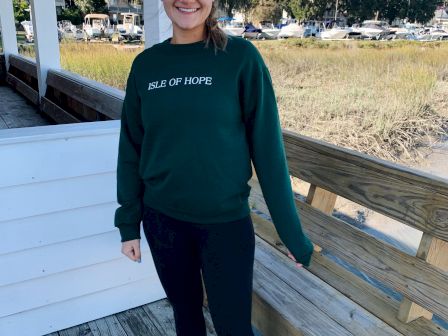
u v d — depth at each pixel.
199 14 1.02
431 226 1.24
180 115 1.02
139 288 2.05
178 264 1.20
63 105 3.35
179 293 1.26
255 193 2.04
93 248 1.88
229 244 1.14
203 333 1.36
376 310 1.46
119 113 2.21
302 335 1.39
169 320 1.97
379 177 1.38
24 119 3.69
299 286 1.64
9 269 1.73
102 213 1.86
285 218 1.12
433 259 1.28
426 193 1.24
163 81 1.05
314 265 1.71
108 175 1.82
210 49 1.04
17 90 5.05
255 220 2.05
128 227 1.31
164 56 1.08
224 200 1.09
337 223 1.57
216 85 1.01
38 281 1.80
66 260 1.83
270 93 1.06
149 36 2.02
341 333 1.38
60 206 1.75
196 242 1.17
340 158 1.51
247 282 1.19
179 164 1.07
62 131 1.68
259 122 1.06
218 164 1.05
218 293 1.19
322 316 1.47
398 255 1.35
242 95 1.04
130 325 1.94
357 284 1.54
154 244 1.22
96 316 1.98
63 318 1.90
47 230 1.75
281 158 1.09
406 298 1.35
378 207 1.39
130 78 1.15
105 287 1.96
